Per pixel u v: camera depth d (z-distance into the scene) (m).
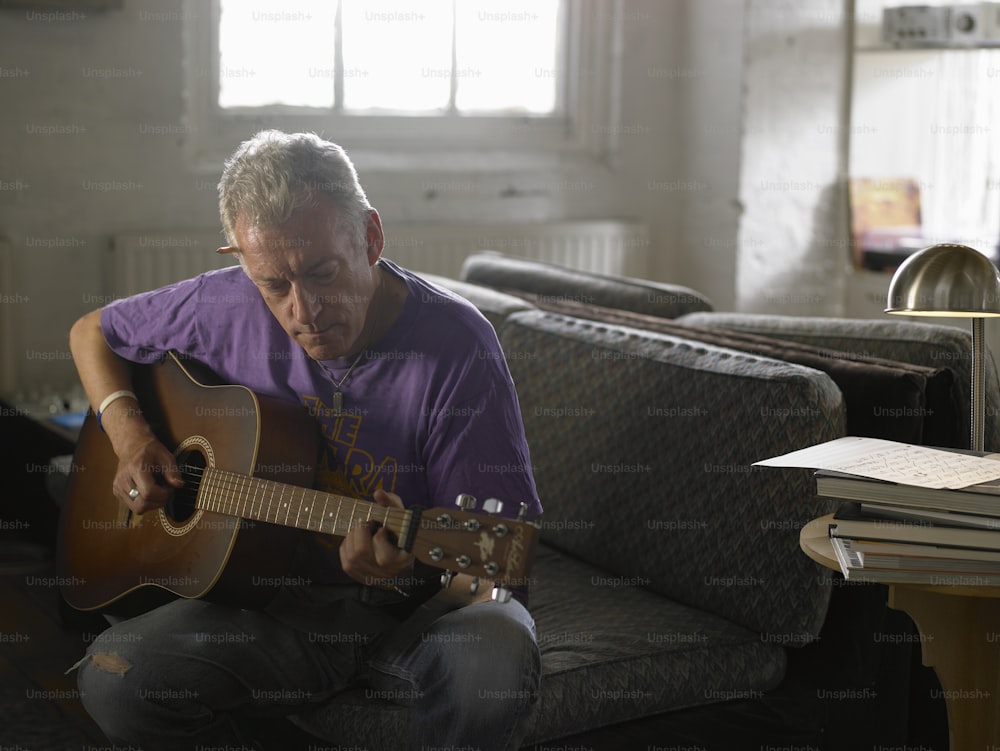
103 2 3.81
